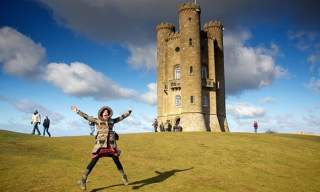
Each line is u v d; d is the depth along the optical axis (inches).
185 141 1250.0
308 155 1224.2
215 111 2923.2
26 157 722.8
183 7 2910.9
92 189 514.6
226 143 1268.5
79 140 1149.1
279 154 1159.6
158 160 858.8
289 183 741.9
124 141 1169.4
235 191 596.1
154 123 2378.2
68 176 584.1
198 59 2832.2
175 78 2965.1
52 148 949.8
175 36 3011.8
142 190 527.8
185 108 2773.1
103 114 502.9
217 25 3179.1
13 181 529.7
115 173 641.0
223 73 3134.8
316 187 739.4
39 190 497.4
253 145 1277.1
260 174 808.3
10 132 1374.3
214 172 749.9
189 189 563.8
